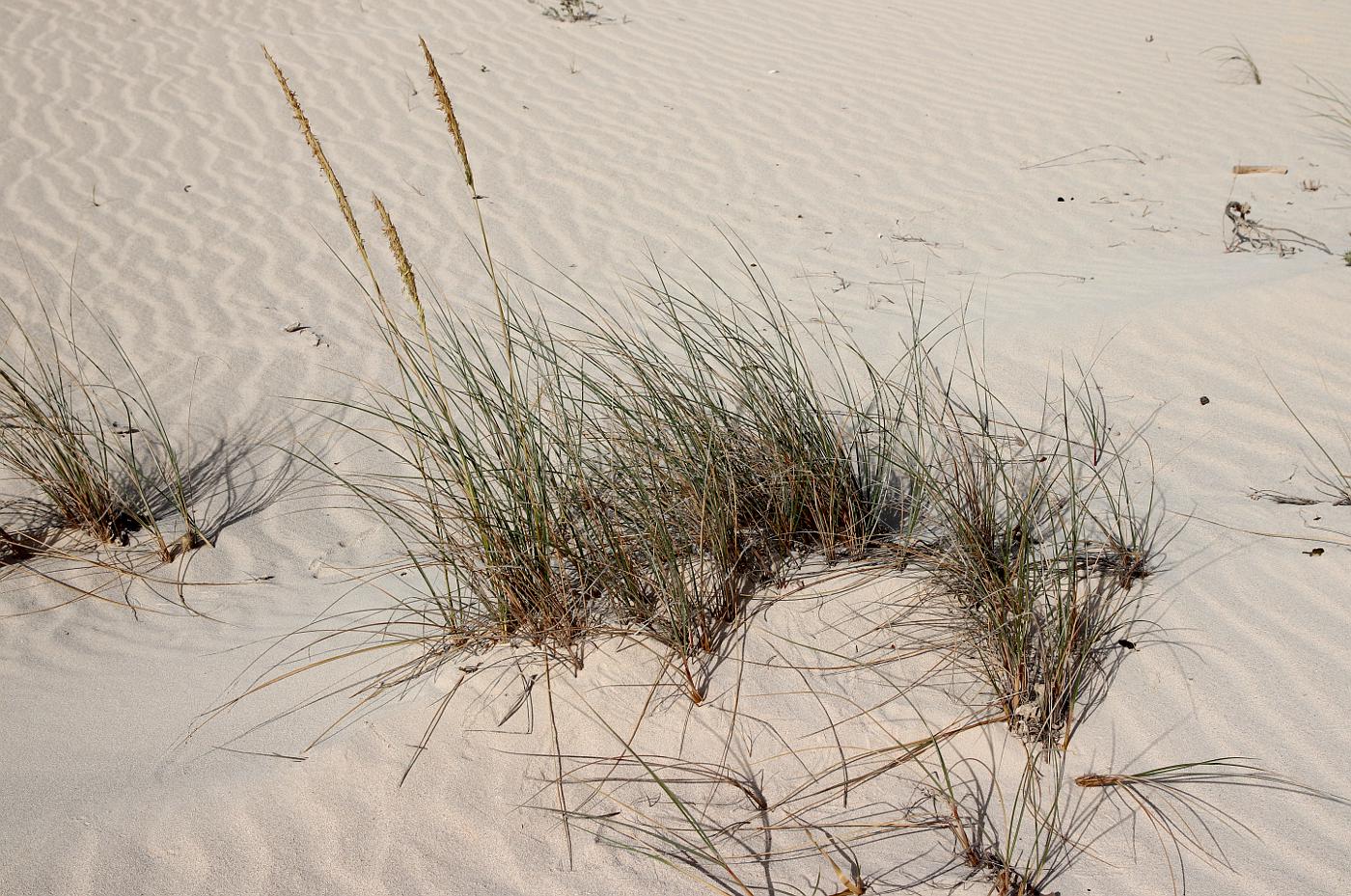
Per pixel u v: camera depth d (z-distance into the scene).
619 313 6.10
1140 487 3.89
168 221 7.60
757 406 3.66
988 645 2.92
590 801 2.66
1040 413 4.52
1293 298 5.01
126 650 3.72
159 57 10.64
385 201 8.01
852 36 11.51
